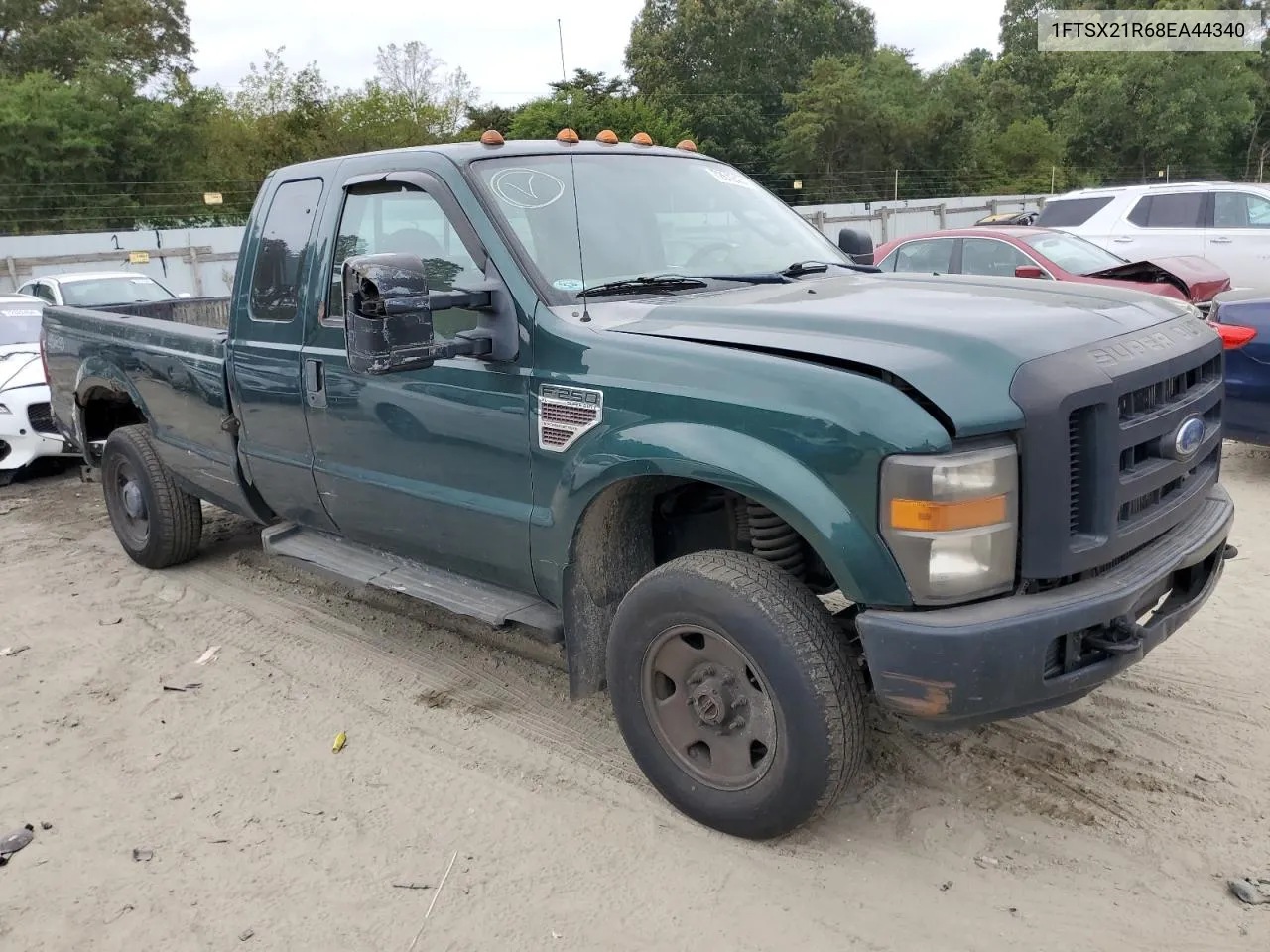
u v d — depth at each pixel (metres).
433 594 3.96
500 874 3.10
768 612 2.86
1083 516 2.76
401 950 2.80
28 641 5.04
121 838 3.36
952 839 3.15
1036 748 3.60
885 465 2.62
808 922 2.82
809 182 55.91
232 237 25.80
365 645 4.83
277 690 4.40
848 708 2.86
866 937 2.75
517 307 3.43
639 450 3.04
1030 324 2.89
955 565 2.62
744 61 60.69
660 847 3.18
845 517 2.69
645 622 3.17
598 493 3.23
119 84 39.41
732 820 3.12
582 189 3.89
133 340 5.55
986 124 58.28
